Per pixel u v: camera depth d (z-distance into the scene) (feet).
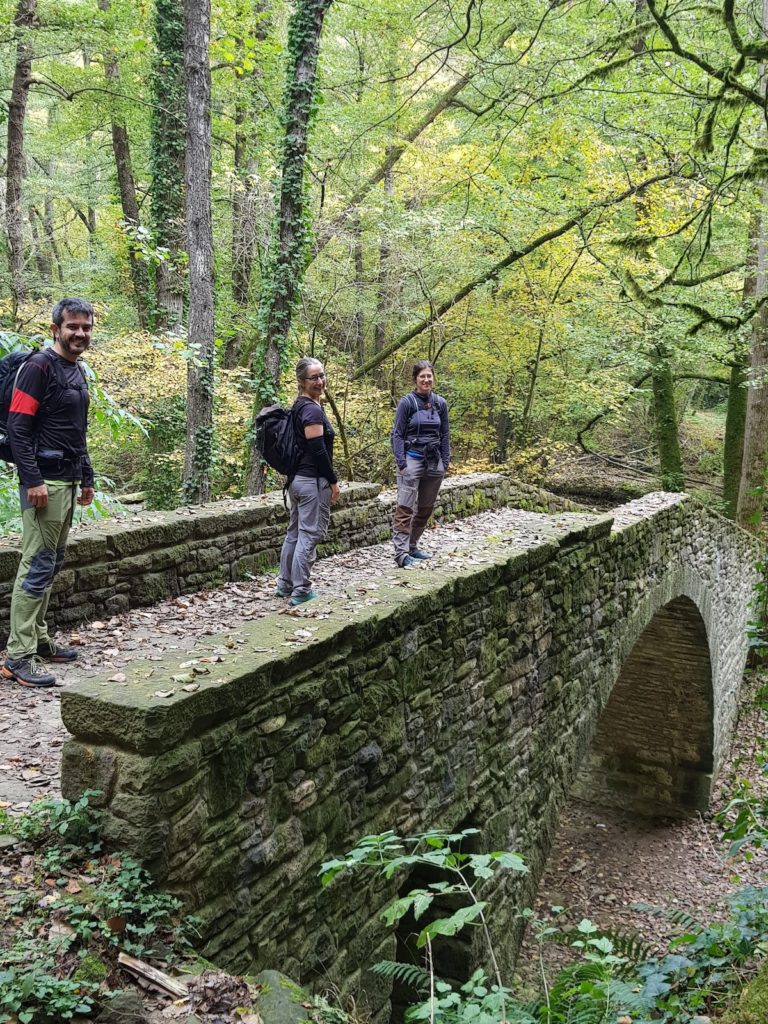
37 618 15.78
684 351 54.44
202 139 37.27
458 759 17.76
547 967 30.37
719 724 49.57
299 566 18.44
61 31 52.29
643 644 45.98
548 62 32.91
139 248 31.42
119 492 59.11
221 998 8.57
